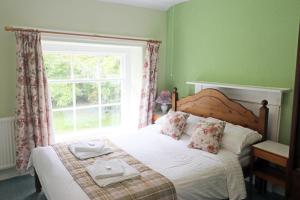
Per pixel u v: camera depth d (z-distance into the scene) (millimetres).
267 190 2846
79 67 3768
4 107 3018
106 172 1950
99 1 3506
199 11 3586
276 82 2715
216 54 3395
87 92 3900
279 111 2658
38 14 3080
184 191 1968
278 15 2633
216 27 3354
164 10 4168
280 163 2287
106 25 3611
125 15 3771
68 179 1940
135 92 4227
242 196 2340
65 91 3688
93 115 4020
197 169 2189
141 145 2830
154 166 2240
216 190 2209
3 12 2871
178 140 3006
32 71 2943
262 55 2826
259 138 2664
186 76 3938
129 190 1781
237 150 2514
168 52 4266
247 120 2857
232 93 3137
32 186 2947
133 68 4207
